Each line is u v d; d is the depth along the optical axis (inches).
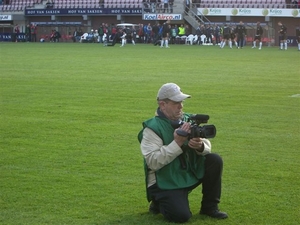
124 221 300.4
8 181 372.2
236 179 376.5
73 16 3075.8
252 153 446.0
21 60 1403.8
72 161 422.9
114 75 1019.3
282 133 520.1
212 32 2598.4
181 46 2375.7
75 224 296.4
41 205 325.7
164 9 2815.0
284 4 2706.7
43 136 508.7
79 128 542.9
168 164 293.0
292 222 300.4
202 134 282.4
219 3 2819.9
